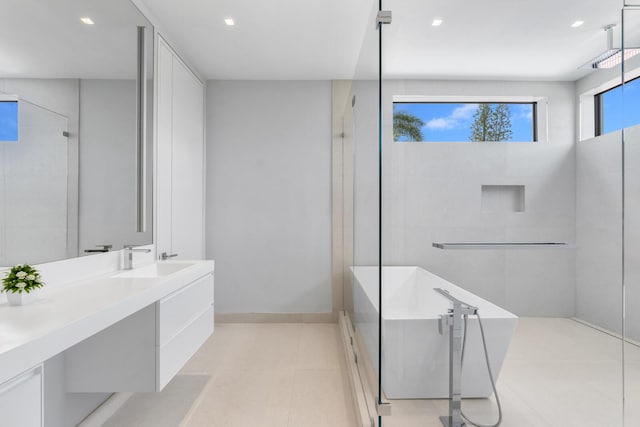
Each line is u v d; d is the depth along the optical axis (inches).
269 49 137.5
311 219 167.5
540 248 61.2
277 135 167.5
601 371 59.1
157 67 115.8
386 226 65.0
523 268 61.4
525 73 61.6
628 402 58.2
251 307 167.6
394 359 64.2
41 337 43.4
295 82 167.5
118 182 91.2
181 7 109.1
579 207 60.5
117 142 90.7
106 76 86.3
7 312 53.6
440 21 63.8
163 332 77.5
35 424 44.2
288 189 167.5
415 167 64.2
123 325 76.1
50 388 72.8
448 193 63.6
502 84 62.3
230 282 167.0
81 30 77.4
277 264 167.3
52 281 70.7
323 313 167.2
